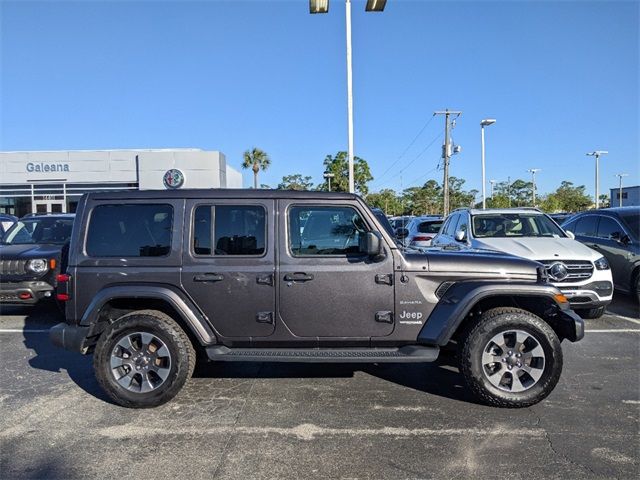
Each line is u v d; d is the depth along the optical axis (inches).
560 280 297.1
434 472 135.0
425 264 181.2
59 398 191.8
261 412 176.2
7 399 190.9
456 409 177.5
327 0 524.1
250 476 133.8
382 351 181.3
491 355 176.6
